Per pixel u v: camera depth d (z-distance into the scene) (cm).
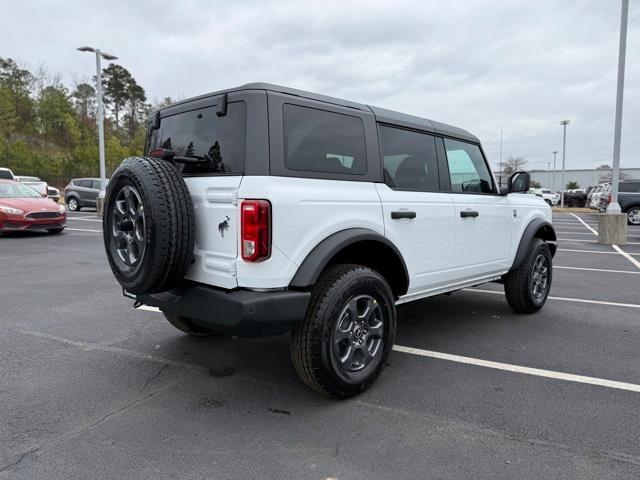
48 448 255
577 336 459
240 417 292
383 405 310
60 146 6688
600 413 300
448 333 467
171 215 280
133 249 309
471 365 382
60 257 919
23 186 1345
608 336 460
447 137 434
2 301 576
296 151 298
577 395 326
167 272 284
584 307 577
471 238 440
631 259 1000
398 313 546
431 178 408
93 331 462
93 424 282
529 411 302
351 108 343
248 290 277
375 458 249
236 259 279
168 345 424
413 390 334
